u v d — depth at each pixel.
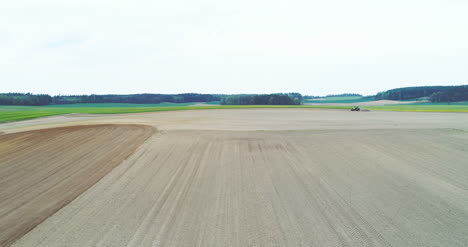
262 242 5.41
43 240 5.62
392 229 5.95
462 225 6.10
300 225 6.09
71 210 6.94
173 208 6.96
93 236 5.71
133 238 5.60
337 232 5.80
